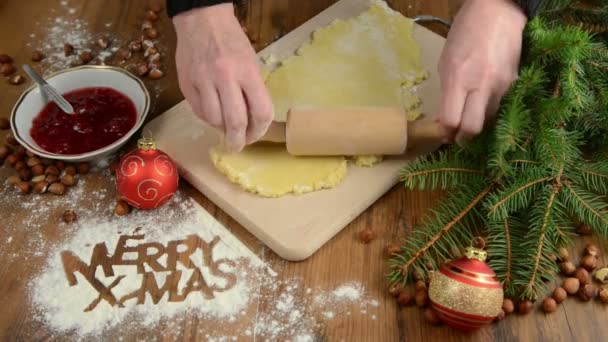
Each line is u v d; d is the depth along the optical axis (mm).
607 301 994
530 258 962
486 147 1027
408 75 1249
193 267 1049
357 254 1062
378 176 1114
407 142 1127
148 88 1310
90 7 1471
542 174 994
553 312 991
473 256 918
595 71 1054
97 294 1021
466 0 1080
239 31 1063
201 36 1042
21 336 980
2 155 1197
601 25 1142
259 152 1137
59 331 984
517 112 950
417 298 991
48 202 1140
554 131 989
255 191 1093
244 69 1013
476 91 992
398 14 1359
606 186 1015
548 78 1067
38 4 1477
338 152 1104
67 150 1164
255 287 1023
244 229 1101
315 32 1326
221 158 1124
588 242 1065
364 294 1015
